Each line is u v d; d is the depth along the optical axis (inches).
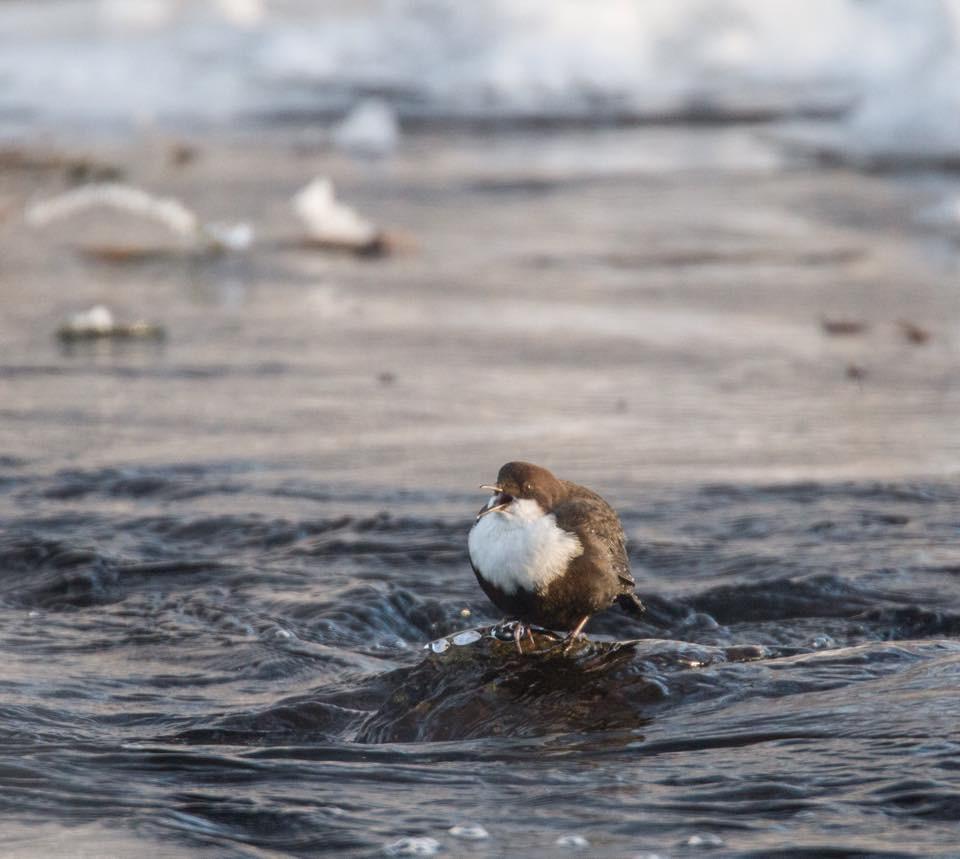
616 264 961.5
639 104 1739.7
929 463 518.6
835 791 241.9
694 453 534.6
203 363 687.7
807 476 500.4
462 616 364.2
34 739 279.6
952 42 1505.9
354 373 672.4
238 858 221.9
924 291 878.4
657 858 219.3
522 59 1819.6
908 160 1357.0
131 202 1108.5
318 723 294.7
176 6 2079.2
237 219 1099.9
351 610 362.9
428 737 285.3
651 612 372.5
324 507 464.8
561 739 273.3
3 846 225.3
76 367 676.7
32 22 2052.2
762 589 381.1
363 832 230.5
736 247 1016.9
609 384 657.0
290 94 1788.9
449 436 561.0
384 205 1168.2
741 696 289.3
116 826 233.1
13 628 354.6
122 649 339.9
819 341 751.7
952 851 218.2
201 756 265.6
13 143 1451.8
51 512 457.4
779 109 1690.5
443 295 868.6
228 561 408.5
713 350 729.0
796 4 1887.3
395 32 1916.8
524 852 222.4
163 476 499.8
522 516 294.7
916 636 356.8
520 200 1198.3
